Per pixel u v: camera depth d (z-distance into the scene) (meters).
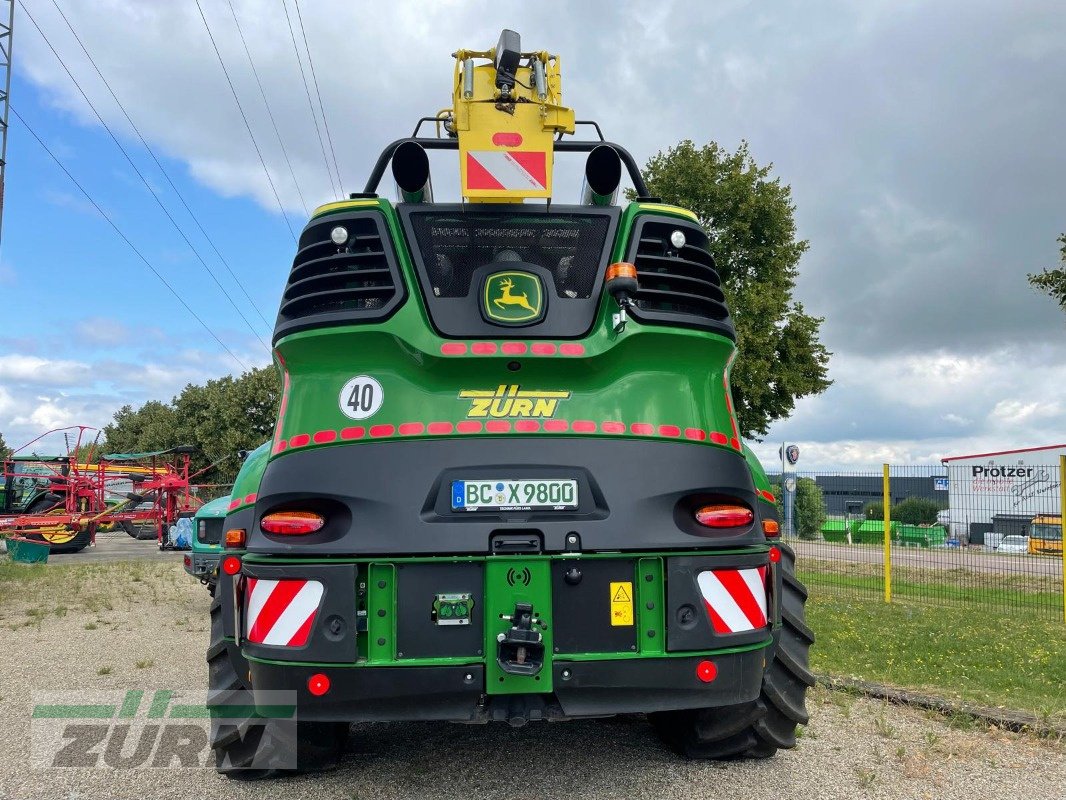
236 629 3.04
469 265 3.29
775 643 3.43
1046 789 3.55
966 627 8.49
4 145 20.66
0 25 20.80
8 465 19.31
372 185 3.96
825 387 19.16
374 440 3.01
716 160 19.23
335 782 3.65
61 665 6.23
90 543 20.56
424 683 2.80
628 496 3.01
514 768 3.81
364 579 2.88
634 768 3.79
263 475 3.15
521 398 3.08
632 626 2.94
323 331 3.09
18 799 3.46
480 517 2.94
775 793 3.48
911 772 3.74
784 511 16.86
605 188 3.49
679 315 3.21
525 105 3.42
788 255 18.66
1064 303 11.88
